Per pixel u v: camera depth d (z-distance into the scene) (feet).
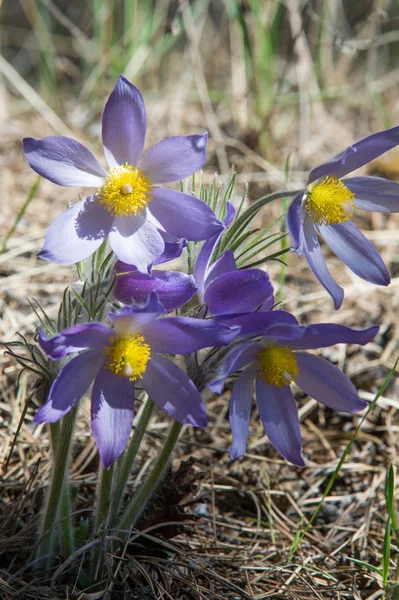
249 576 2.47
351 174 3.59
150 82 4.23
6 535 2.47
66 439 2.32
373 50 4.13
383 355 2.89
